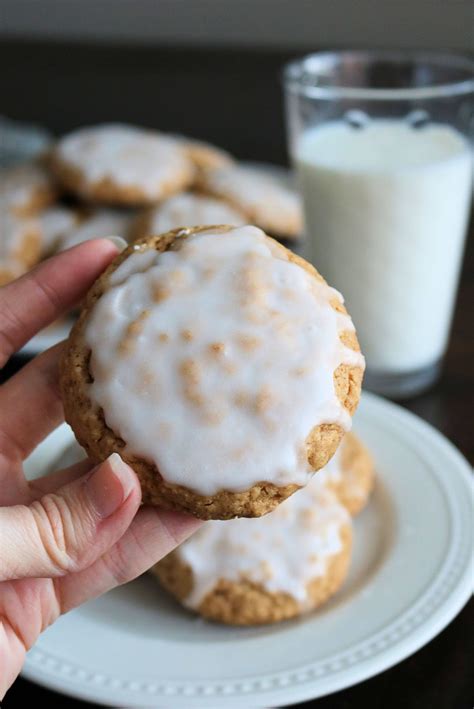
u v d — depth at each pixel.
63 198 0.63
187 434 0.30
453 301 0.53
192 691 0.32
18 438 0.36
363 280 0.47
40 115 0.87
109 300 0.31
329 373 0.30
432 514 0.39
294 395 0.30
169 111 0.86
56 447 0.42
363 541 0.39
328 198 0.46
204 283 0.31
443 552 0.37
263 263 0.32
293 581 0.36
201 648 0.34
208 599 0.36
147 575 0.38
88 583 0.33
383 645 0.33
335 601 0.36
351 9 1.01
